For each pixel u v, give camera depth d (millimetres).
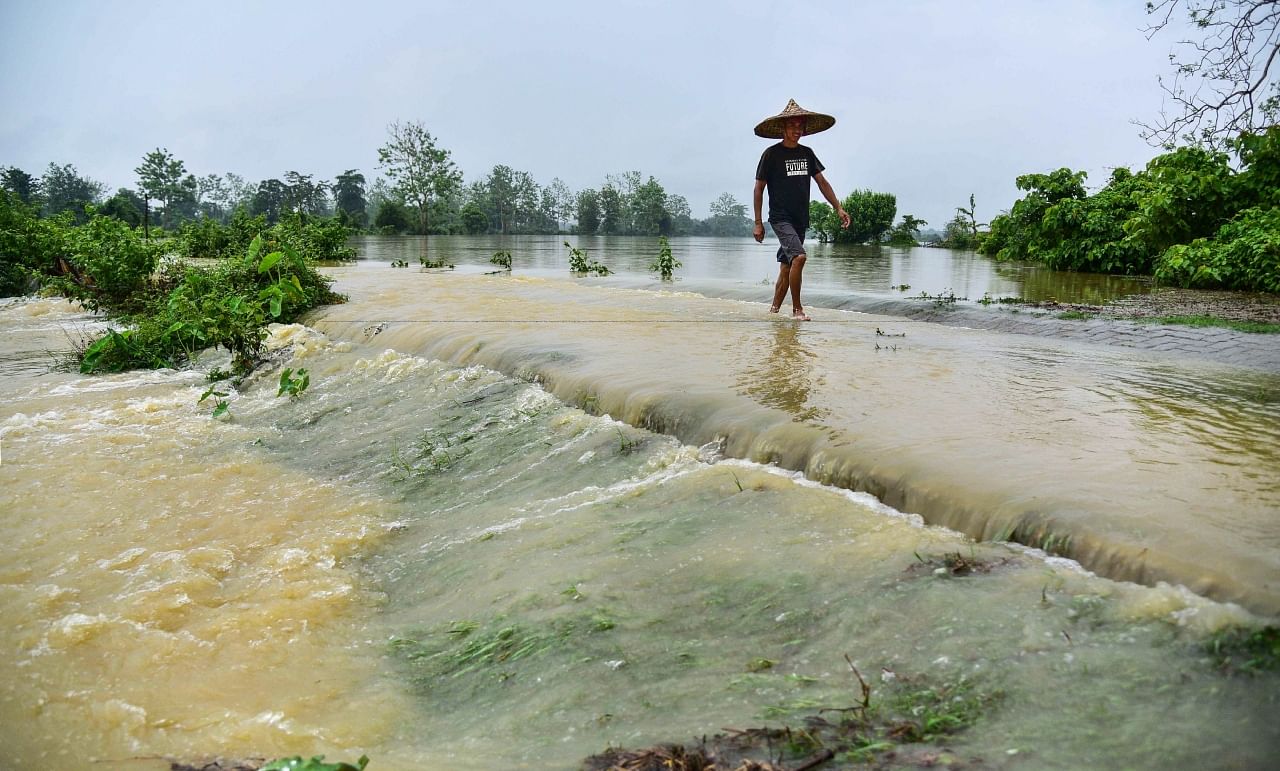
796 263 7562
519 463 4211
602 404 4570
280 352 7363
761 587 2512
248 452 5000
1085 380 4684
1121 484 2814
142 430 5449
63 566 3328
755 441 3660
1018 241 16844
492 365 5812
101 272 10305
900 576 2412
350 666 2533
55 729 2227
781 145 7703
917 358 5398
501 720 2082
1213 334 6098
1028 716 1715
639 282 11867
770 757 1686
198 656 2590
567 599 2635
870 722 1780
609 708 2033
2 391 6566
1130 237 11680
